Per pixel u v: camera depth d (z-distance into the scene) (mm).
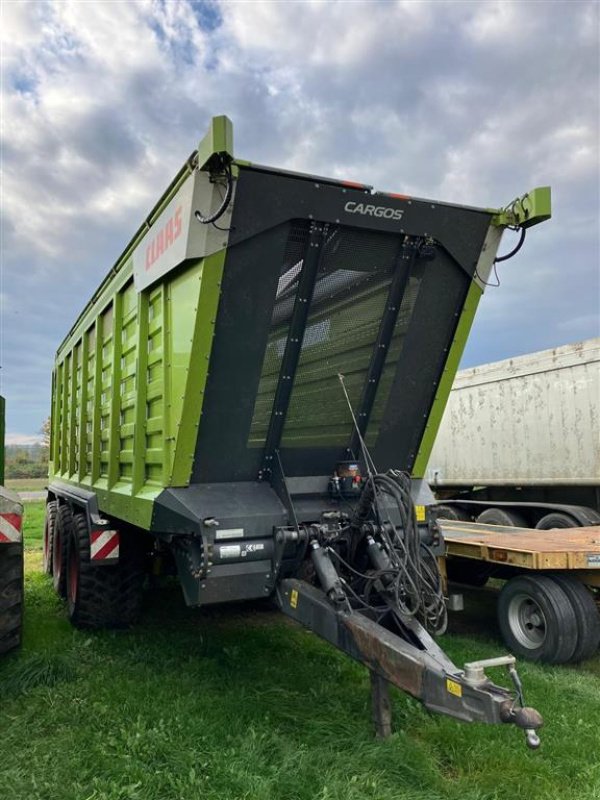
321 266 3670
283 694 3926
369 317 3955
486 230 3936
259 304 3582
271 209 3359
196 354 3465
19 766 3109
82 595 5297
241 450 3830
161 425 3908
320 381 3945
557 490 9281
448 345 4223
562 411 8805
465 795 2859
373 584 3504
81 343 6660
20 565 4668
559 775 3096
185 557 3699
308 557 3795
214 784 2912
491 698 2523
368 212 3557
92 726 3494
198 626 5551
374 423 4215
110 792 2848
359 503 3797
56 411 8703
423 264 3932
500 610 5344
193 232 3328
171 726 3432
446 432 10992
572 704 4016
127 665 4484
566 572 5215
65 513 6688
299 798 2818
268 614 5992
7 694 3988
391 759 3072
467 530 7195
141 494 4137
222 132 3057
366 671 4383
